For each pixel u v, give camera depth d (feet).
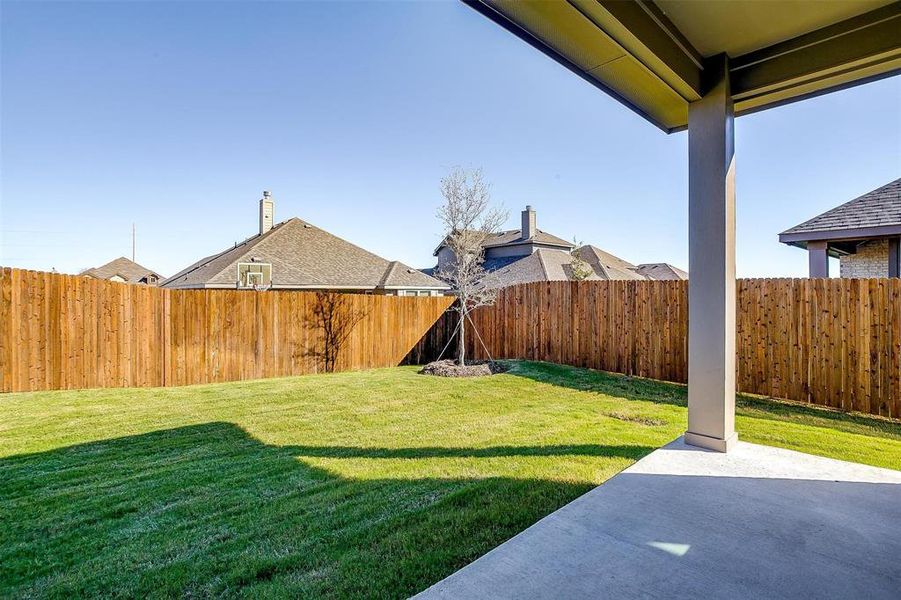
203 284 48.85
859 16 9.71
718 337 12.11
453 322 38.88
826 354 19.75
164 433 16.96
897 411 17.97
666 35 9.95
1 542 9.20
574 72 11.03
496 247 88.99
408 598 6.77
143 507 10.69
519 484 11.57
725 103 11.50
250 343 29.84
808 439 15.38
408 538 9.02
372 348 34.86
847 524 8.54
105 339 25.57
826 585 6.72
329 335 32.78
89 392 24.31
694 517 8.85
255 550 8.75
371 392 24.52
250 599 7.27
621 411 19.44
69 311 24.67
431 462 13.44
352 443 15.55
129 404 21.75
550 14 8.68
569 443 15.01
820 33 10.28
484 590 6.72
